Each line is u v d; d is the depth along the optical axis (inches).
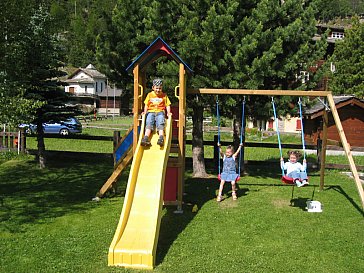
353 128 684.1
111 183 290.4
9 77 323.3
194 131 376.5
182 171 265.4
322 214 256.7
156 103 257.4
